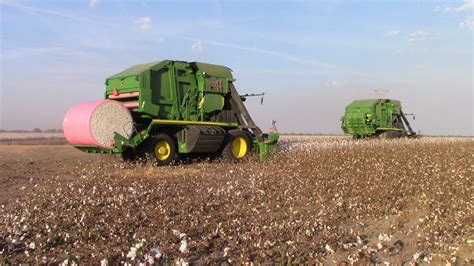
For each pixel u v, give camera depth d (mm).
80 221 7578
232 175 12766
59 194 9695
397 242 7109
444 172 12211
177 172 13430
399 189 10359
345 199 9664
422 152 16781
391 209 8922
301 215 8336
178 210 8641
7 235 7031
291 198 9539
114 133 14484
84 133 14242
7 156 19891
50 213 8141
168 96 16422
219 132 16547
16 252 6449
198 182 11539
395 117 33844
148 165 14922
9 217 7871
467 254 6535
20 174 13836
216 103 17672
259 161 16766
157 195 9828
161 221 7797
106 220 7852
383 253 6621
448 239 7109
